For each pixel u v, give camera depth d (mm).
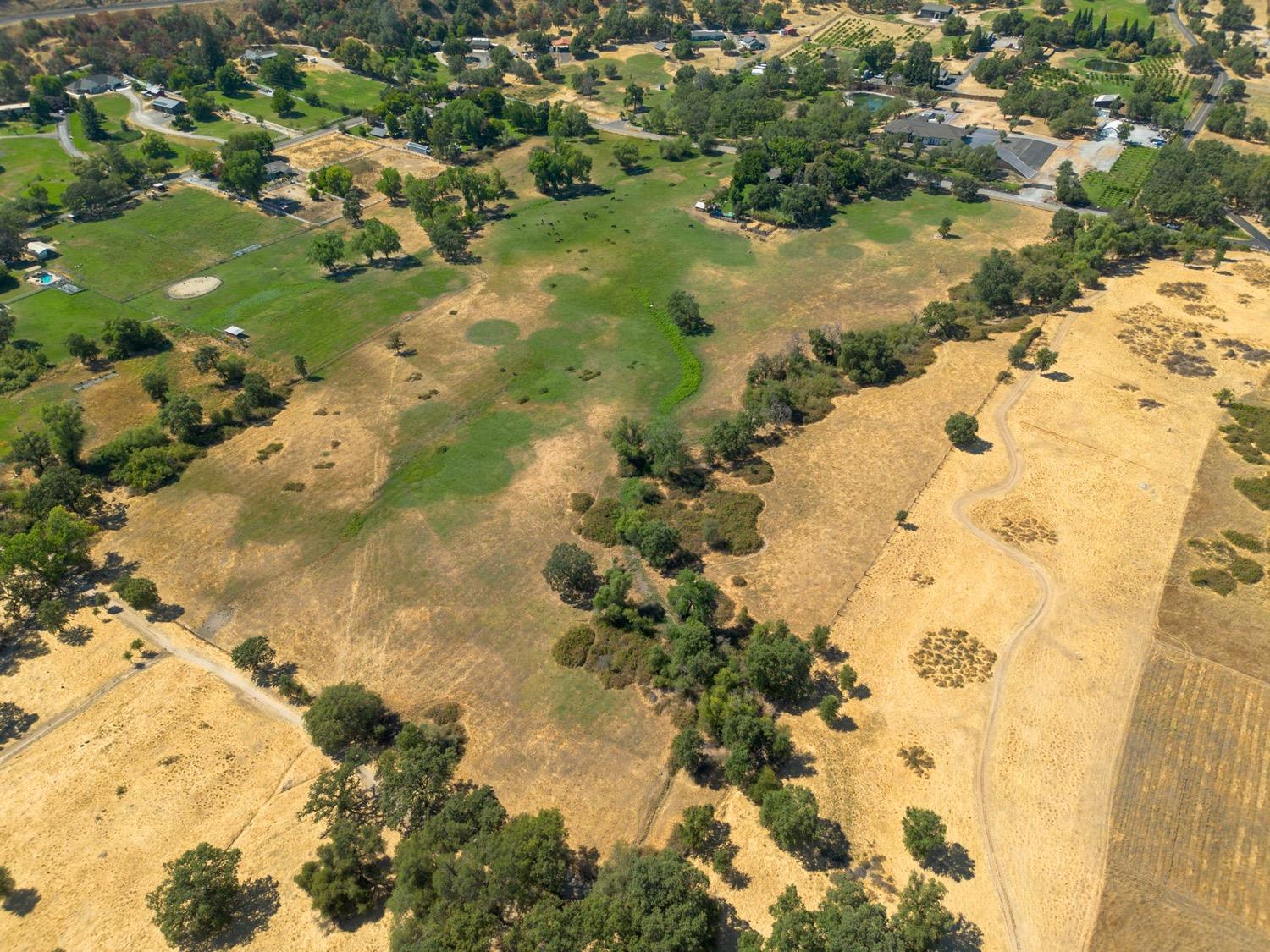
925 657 84188
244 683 84250
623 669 84188
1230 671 80750
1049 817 69875
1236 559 93188
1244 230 167250
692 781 73875
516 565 97625
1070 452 110812
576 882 66312
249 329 146625
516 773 74812
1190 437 112250
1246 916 62531
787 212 179000
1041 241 166500
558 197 198750
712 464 113062
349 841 65875
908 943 58312
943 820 69938
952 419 112375
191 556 99812
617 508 104750
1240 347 130125
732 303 152125
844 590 92000
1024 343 132125
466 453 116062
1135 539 97125
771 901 64812
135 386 131750
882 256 165750
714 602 89688
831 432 117188
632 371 133375
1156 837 68062
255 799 73500
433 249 174625
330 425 122062
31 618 91875
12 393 128875
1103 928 62531
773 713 79125
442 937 57500
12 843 70312
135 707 81750
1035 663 83125
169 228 182875
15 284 161625
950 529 99750
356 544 101125
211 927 62844
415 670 85062
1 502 105750
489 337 143250
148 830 71062
